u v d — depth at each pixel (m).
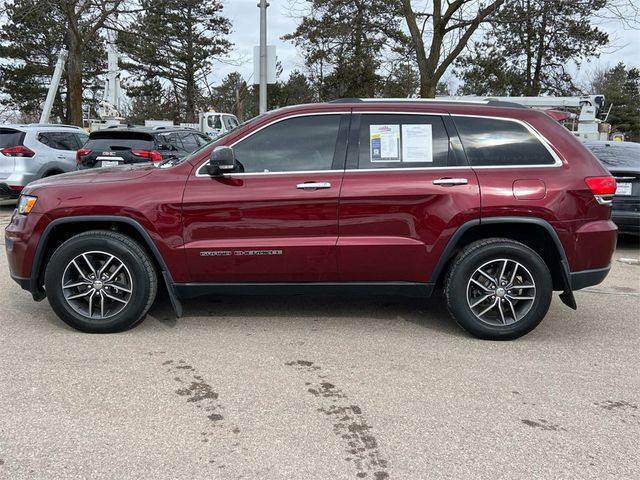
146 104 51.09
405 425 3.16
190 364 3.94
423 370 3.90
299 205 4.28
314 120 4.44
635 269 7.14
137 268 4.36
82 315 4.45
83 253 4.34
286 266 4.35
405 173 4.31
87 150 9.85
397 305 5.39
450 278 4.39
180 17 37.00
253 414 3.26
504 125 4.42
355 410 3.32
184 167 4.39
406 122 4.42
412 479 2.68
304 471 2.73
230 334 4.55
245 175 4.34
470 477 2.70
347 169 4.35
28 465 2.75
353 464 2.79
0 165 10.24
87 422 3.15
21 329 4.57
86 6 20.86
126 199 4.27
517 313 4.44
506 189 4.25
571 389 3.64
